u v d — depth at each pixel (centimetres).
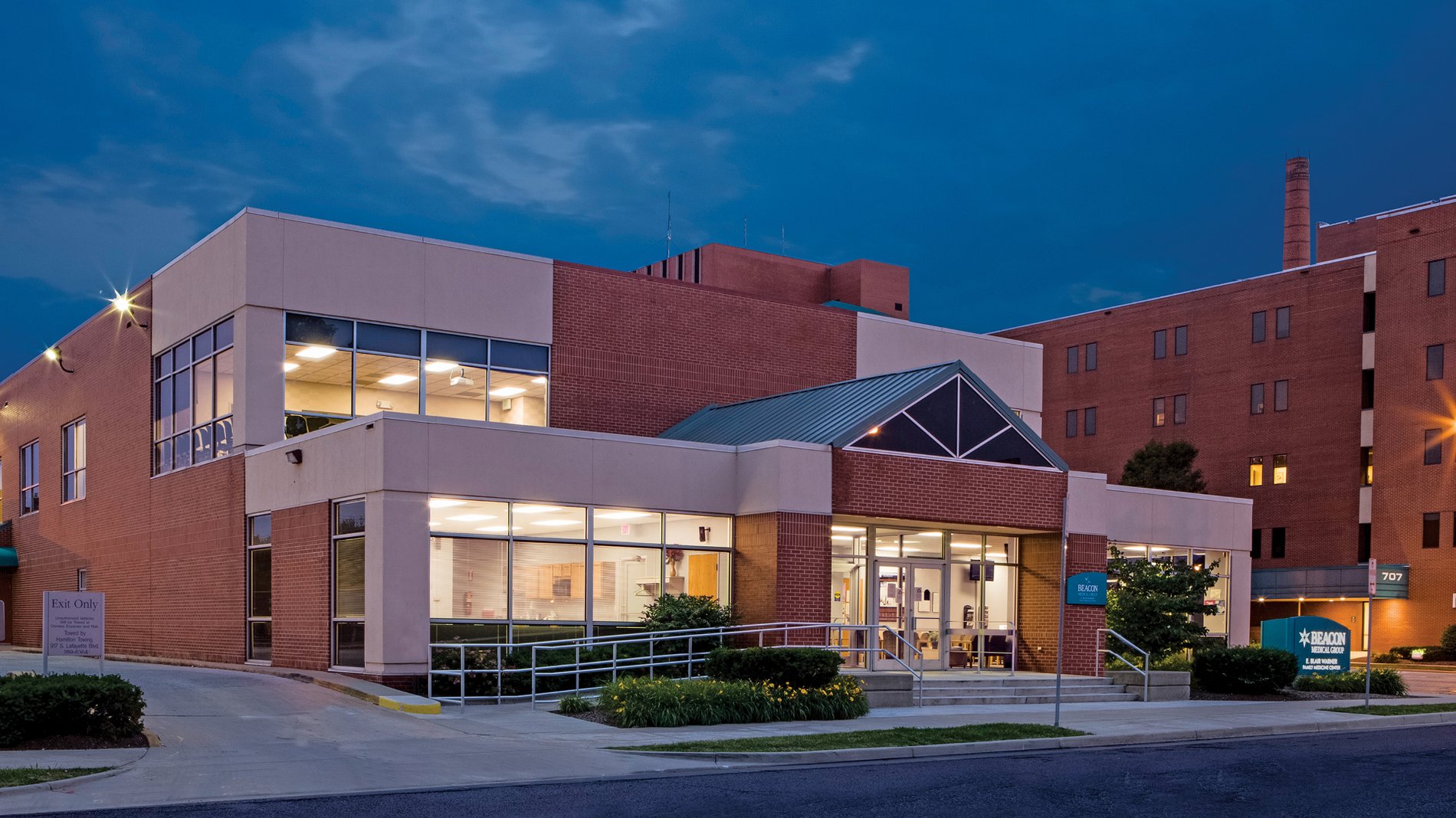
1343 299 5984
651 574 2464
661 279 3259
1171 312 6812
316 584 2402
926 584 2747
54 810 1123
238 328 2739
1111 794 1324
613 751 1552
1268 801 1294
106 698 1523
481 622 2266
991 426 2716
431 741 1622
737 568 2538
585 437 2411
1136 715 2183
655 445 2484
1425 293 5566
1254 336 6378
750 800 1244
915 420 2602
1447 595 5356
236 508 2739
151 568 3167
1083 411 7231
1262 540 6194
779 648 1991
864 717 2005
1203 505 3456
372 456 2219
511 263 3036
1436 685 3434
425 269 2922
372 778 1327
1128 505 3266
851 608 2638
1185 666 2753
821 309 3512
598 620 2392
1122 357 7044
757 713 1892
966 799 1276
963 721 1966
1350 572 5584
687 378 3266
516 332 3022
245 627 2672
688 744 1589
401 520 2188
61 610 1680
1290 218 7769
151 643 3139
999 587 2856
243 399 2703
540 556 2347
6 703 1454
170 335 3116
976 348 3788
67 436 3928
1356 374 5878
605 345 3150
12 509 4438
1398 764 1590
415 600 2183
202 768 1366
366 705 1948
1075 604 2753
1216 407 6512
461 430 2272
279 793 1230
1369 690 2647
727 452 2569
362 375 2828
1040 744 1764
